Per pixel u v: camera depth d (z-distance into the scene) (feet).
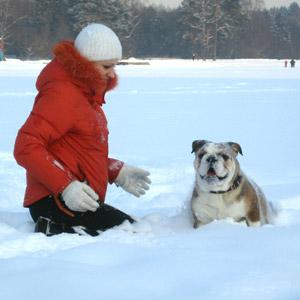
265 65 191.31
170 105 53.83
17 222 16.06
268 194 20.08
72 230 14.65
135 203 19.66
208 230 13.17
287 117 45.19
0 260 10.99
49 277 9.75
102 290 9.21
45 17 251.19
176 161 26.66
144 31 286.46
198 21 269.23
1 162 26.43
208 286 9.22
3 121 40.70
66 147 14.74
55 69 14.51
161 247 11.73
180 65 177.58
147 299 8.86
